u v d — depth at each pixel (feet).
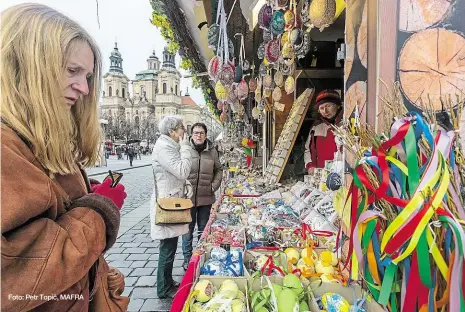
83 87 2.50
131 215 18.45
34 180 1.99
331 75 11.65
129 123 160.86
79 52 2.42
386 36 3.34
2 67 2.08
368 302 3.42
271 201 9.59
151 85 190.19
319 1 4.99
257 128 24.67
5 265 1.78
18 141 2.08
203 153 11.30
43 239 1.97
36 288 1.86
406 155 2.38
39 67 2.13
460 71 3.00
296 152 13.14
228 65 7.63
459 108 2.58
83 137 3.03
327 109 9.52
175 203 7.95
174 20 8.52
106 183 3.00
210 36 7.75
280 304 3.57
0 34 2.11
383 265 2.60
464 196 2.39
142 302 8.06
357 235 2.80
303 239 5.59
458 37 3.00
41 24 2.18
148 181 38.91
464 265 2.14
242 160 25.38
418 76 3.14
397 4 3.24
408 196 2.42
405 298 2.38
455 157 2.43
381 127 3.32
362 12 3.78
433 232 2.23
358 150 2.94
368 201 2.71
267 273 4.37
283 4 6.70
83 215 2.36
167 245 8.18
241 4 8.09
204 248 5.35
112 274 3.22
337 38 10.60
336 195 4.26
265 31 7.78
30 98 2.12
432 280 2.28
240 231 6.31
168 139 8.23
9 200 1.81
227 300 3.59
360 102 3.83
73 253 2.06
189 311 3.62
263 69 10.25
